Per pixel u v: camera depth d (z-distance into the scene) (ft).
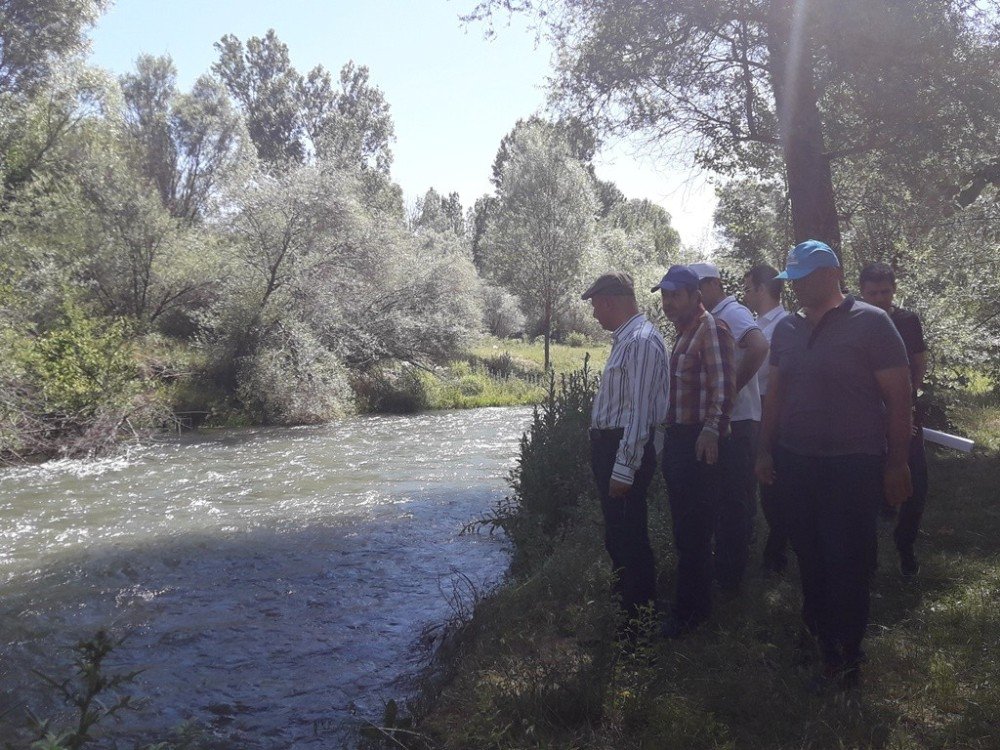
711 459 13.84
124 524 28.81
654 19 35.70
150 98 131.64
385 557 24.04
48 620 19.16
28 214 64.64
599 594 15.44
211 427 59.11
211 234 72.90
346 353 71.26
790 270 12.30
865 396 11.95
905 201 40.14
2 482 37.11
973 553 18.31
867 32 32.81
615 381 13.78
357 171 78.07
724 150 40.75
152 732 13.52
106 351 52.21
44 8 83.41
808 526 12.57
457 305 84.43
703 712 11.59
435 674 15.01
